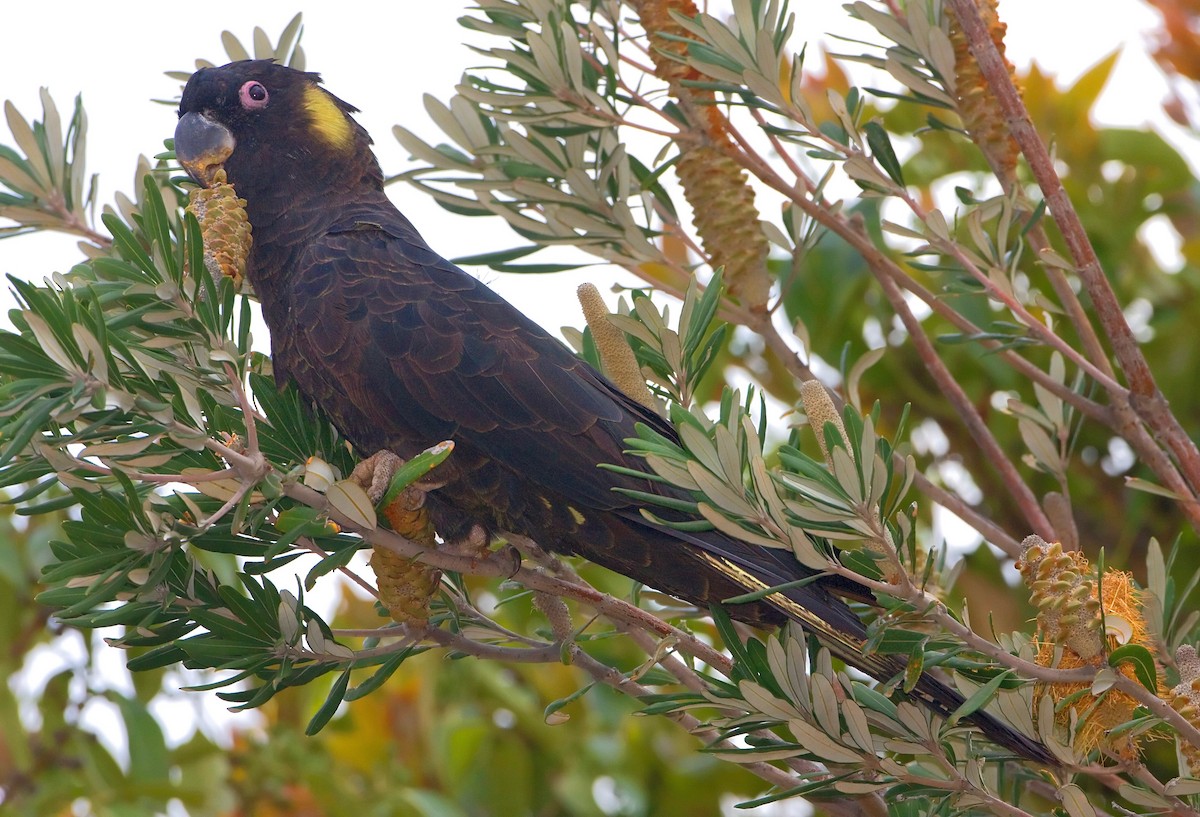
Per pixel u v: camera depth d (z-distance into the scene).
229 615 5.17
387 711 9.03
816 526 4.47
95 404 4.29
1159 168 8.59
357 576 5.43
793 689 4.78
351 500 4.65
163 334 4.66
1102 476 8.41
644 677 5.59
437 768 8.77
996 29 6.02
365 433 6.02
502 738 8.75
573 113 6.27
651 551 5.62
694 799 8.72
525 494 5.79
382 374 5.88
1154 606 5.15
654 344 5.75
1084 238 5.46
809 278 8.45
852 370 6.80
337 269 6.08
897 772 4.71
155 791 7.70
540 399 5.77
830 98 6.03
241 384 4.64
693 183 6.52
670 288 6.82
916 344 6.46
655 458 4.59
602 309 5.90
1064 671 4.46
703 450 4.47
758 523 4.55
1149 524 8.31
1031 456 6.57
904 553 4.83
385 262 6.11
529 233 6.78
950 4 5.54
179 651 5.11
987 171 8.88
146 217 4.62
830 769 4.82
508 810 8.67
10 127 6.61
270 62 6.93
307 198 6.70
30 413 4.20
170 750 8.33
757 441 4.47
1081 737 4.78
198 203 5.51
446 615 5.86
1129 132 8.62
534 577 5.39
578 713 8.91
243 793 8.34
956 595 8.18
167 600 4.97
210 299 4.67
